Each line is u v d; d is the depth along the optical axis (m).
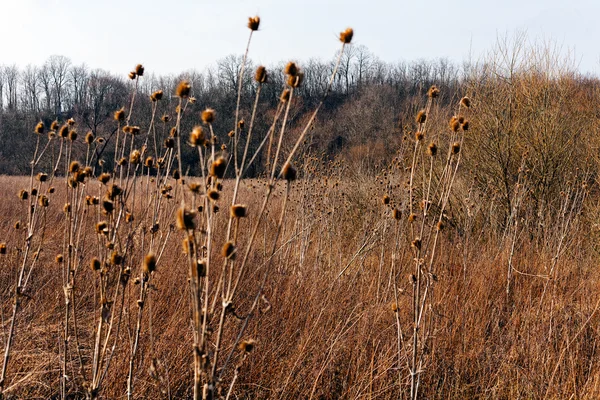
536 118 8.80
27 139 35.31
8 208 8.75
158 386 3.25
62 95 51.75
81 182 2.47
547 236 6.97
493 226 7.93
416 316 2.86
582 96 10.20
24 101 52.34
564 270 5.95
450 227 8.12
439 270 5.77
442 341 4.18
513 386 3.71
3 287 4.93
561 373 3.74
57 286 4.97
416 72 44.34
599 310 4.65
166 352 3.75
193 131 1.55
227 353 3.78
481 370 3.98
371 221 7.03
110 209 2.22
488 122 8.75
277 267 5.51
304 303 4.77
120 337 3.71
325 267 6.10
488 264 6.25
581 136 9.11
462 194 8.27
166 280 4.71
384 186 7.62
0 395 2.62
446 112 9.10
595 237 7.36
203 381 1.84
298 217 6.80
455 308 4.72
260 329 4.20
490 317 4.92
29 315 4.39
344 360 3.99
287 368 3.76
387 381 3.67
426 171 8.63
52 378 3.51
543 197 8.23
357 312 4.65
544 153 8.44
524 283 5.68
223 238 5.73
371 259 6.24
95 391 2.29
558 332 4.34
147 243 4.87
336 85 46.78
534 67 9.19
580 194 7.86
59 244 6.64
